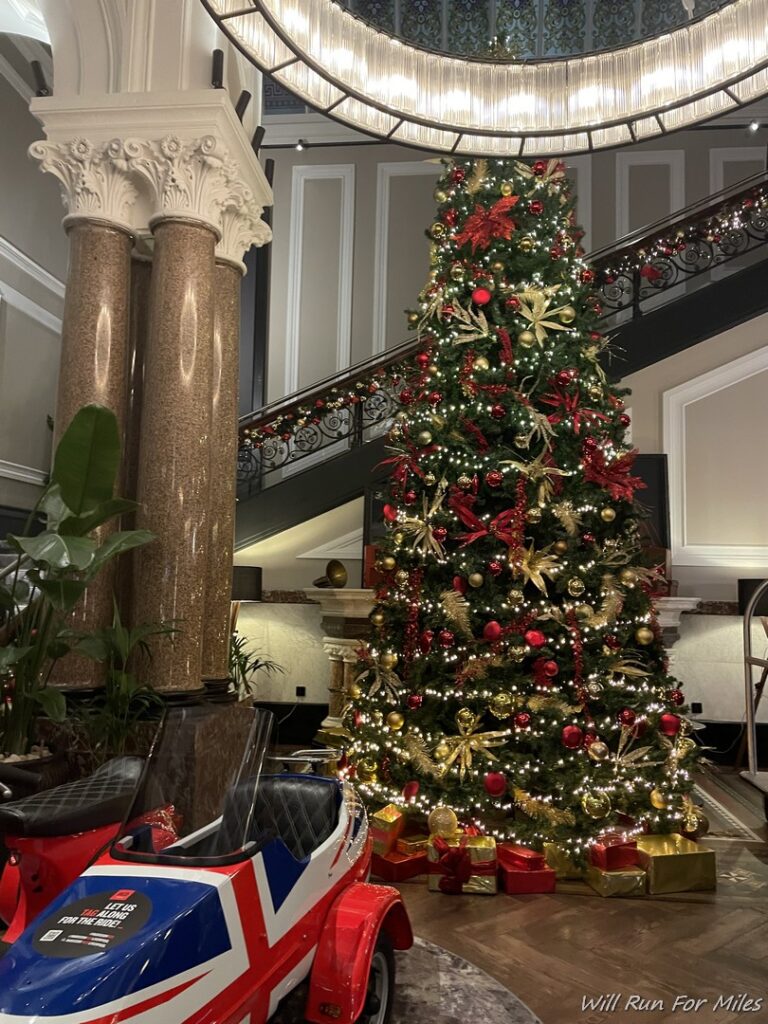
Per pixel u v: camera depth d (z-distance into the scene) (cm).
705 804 516
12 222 786
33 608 351
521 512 418
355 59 224
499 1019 244
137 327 465
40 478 829
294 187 999
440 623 414
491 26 909
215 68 423
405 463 453
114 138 421
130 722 368
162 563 400
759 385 703
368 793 405
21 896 220
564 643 410
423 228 981
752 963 289
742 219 723
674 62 223
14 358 793
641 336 707
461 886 358
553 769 391
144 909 153
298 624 707
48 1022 128
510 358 439
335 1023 189
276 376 973
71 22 434
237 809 183
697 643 674
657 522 681
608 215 958
